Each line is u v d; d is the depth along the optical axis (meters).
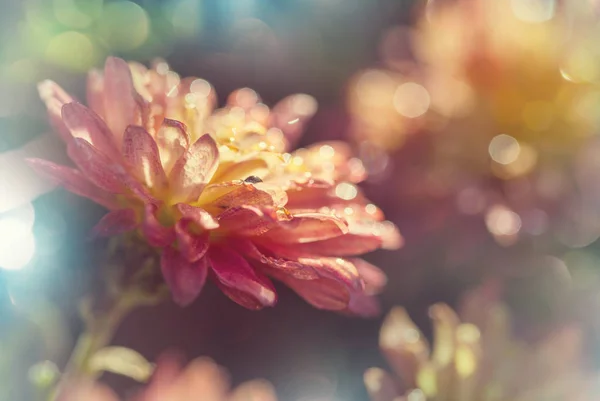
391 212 0.23
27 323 0.19
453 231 0.22
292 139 0.20
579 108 0.23
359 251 0.16
